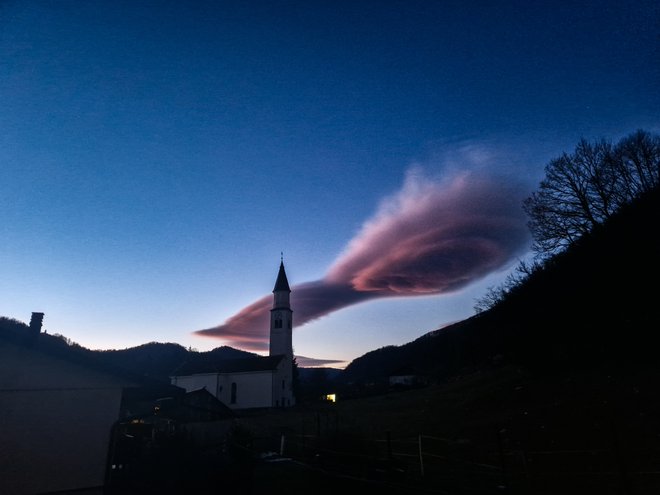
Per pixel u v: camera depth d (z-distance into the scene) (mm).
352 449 18281
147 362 104812
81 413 11172
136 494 13688
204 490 14578
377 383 85312
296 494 13523
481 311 44875
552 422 19438
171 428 25312
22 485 10078
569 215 40156
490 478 13883
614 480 11922
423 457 18109
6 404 10461
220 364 72438
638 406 17688
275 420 41781
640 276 26656
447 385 49312
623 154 39219
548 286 34719
